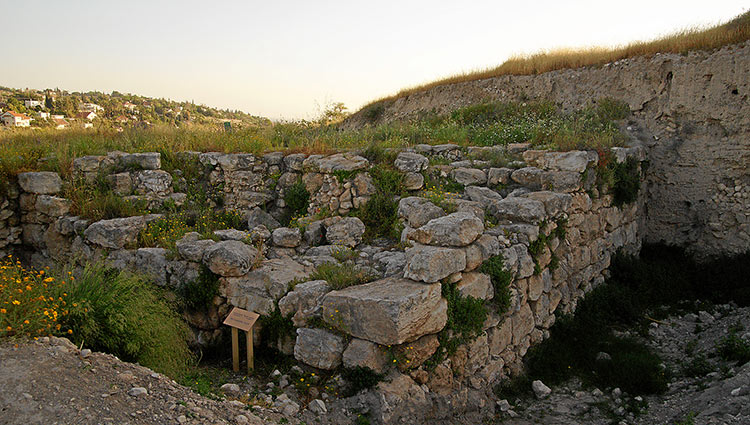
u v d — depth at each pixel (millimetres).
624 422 5324
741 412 4691
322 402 4785
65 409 3486
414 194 8641
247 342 5508
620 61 13766
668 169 11250
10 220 8789
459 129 13750
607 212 9305
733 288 9062
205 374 5449
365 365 4832
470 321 5469
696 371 6262
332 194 8781
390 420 4633
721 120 10555
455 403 5262
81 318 4602
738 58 10375
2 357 3863
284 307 5570
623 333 7801
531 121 13922
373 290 5129
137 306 5070
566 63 16141
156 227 7957
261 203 9797
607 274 9305
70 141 11344
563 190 8055
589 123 12734
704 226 10711
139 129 13000
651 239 11453
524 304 6535
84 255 7633
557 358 6719
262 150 10648
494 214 7293
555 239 7340
